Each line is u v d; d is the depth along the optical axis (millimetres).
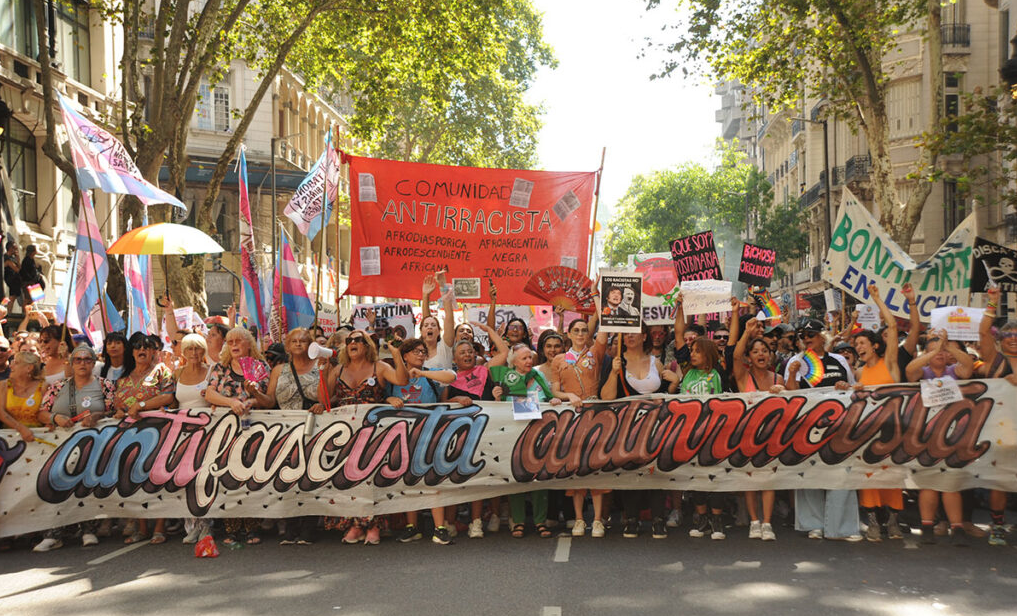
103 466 8625
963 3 39656
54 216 24953
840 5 23734
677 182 68562
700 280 10445
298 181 39438
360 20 26125
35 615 6316
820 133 54906
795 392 8547
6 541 8719
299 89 47156
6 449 8602
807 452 8461
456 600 6391
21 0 23703
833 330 16375
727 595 6480
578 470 8602
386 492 8500
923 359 8570
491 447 8633
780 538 8531
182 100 22438
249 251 13445
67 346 9734
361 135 27688
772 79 26703
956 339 8492
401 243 11789
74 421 8672
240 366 8586
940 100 23609
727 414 8602
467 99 43750
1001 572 7094
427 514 10234
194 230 10508
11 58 23016
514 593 6559
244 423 8578
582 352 9094
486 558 7734
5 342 8695
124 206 20750
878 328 12781
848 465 8398
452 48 26016
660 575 7062
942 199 40562
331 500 8477
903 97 42250
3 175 16656
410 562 7633
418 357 8539
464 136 44344
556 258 11844
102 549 8453
